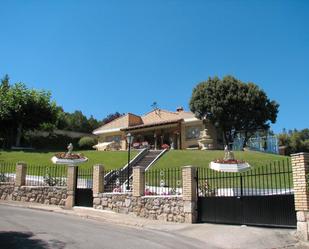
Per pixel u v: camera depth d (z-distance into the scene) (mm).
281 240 11844
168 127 50469
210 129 48969
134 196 18250
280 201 13258
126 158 32281
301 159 12281
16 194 22953
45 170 26156
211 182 20641
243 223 14281
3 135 46844
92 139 57031
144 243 11383
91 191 20391
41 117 47250
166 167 28578
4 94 46094
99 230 13562
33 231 12555
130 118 56531
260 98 49531
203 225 14812
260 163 28719
